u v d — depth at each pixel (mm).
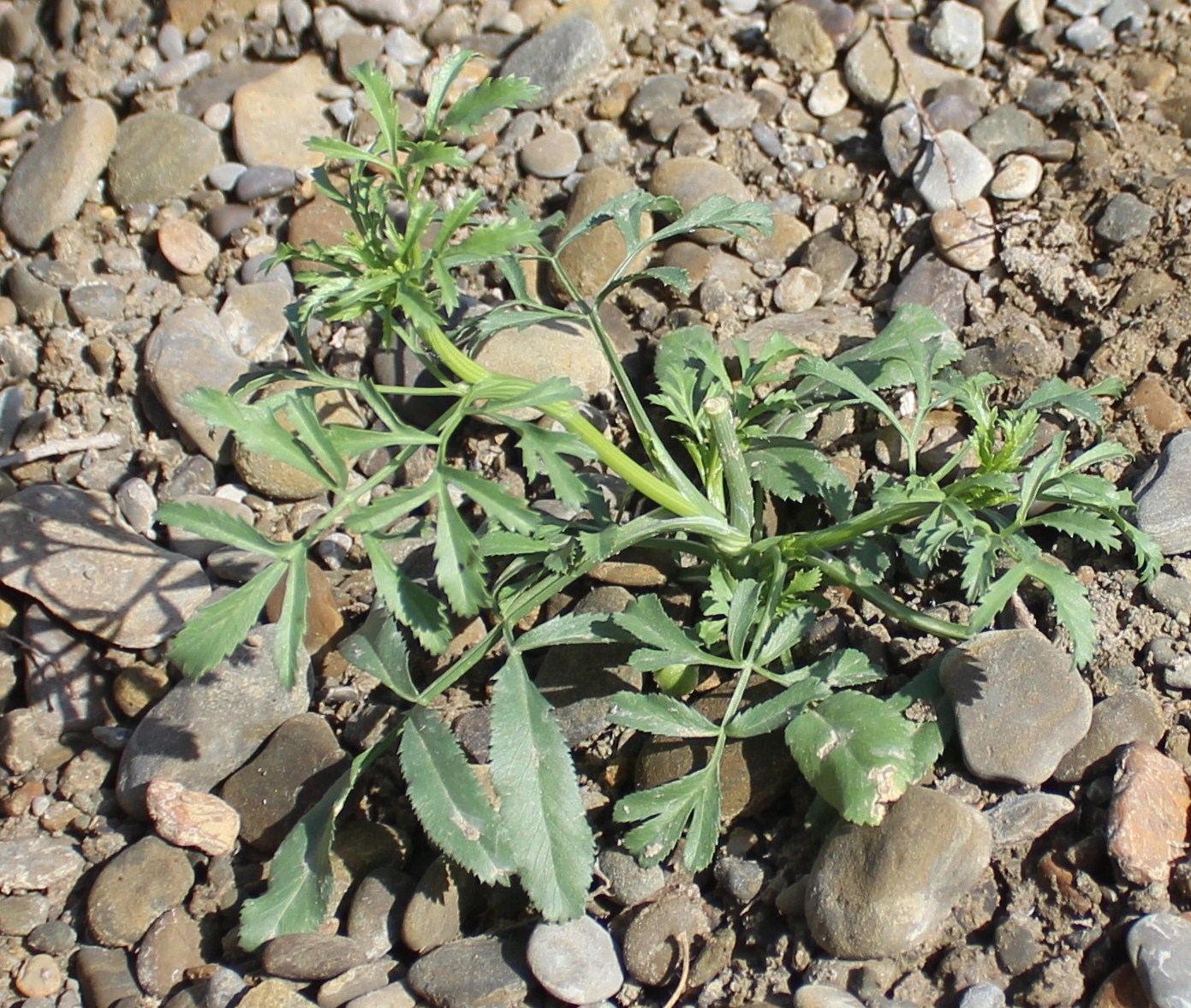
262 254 629
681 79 650
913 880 435
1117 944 428
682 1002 453
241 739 513
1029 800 450
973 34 632
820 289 595
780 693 464
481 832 454
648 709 461
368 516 442
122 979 482
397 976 469
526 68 656
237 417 444
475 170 646
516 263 541
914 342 510
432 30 681
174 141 647
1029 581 500
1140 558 460
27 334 619
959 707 461
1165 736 461
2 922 495
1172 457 501
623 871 470
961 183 595
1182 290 552
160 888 492
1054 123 613
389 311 485
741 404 525
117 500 583
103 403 604
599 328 531
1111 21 633
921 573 501
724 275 600
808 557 483
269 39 685
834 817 460
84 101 656
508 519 442
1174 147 591
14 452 594
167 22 690
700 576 516
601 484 549
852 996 434
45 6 701
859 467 543
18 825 521
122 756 521
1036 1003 427
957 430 542
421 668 530
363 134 656
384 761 510
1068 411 533
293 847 470
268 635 526
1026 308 572
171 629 545
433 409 587
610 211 548
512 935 470
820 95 640
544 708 463
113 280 629
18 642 544
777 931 457
